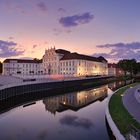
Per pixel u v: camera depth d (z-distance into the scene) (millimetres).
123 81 128375
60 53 143250
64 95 69625
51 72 144625
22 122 33531
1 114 40312
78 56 138000
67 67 136375
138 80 132375
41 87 79562
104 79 135000
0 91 53469
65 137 25547
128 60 160375
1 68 160875
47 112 41750
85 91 80375
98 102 52938
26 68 149000
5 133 27609
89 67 148875
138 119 24391
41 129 29359
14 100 60000
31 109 45438
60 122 33219
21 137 25891
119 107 32500
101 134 26391
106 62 187375
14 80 77562
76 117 36531
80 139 24719
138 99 41125
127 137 18656
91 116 36844
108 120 26422
